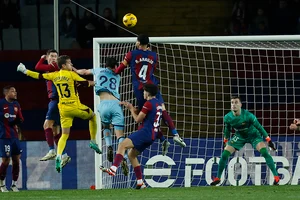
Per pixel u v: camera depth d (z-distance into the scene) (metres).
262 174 40.38
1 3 51.66
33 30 51.75
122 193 31.08
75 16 50.97
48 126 36.75
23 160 40.81
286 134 41.56
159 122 31.02
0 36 51.62
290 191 31.02
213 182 37.94
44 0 51.84
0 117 38.94
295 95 45.81
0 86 49.06
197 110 48.03
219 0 53.78
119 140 33.59
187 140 40.59
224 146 38.97
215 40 39.03
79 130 46.75
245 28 51.03
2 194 32.69
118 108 33.75
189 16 53.84
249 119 36.72
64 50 49.09
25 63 49.22
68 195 30.81
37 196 30.69
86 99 48.38
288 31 51.16
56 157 34.25
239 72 48.62
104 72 34.16
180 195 29.25
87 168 40.94
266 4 51.25
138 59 32.91
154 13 53.66
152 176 40.09
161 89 48.44
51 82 36.34
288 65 47.94
